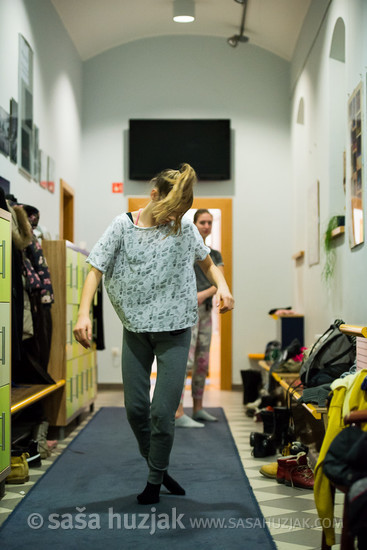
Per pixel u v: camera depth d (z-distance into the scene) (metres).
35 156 5.82
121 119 8.57
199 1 7.52
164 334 2.89
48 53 6.50
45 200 6.28
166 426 2.88
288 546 2.48
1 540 2.54
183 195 2.82
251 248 8.49
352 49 4.39
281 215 8.51
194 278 2.99
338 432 2.30
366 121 3.92
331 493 2.27
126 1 7.37
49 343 4.71
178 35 8.63
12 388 4.28
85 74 8.60
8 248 3.26
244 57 8.60
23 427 4.20
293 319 7.11
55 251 4.82
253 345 8.41
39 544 2.49
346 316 4.64
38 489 3.32
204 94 8.59
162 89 8.59
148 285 2.89
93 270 2.90
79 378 5.36
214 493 3.24
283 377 5.02
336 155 5.49
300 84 7.46
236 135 8.56
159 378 2.89
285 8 7.11
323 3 5.82
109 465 3.90
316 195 6.20
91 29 7.83
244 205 8.52
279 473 3.48
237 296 8.47
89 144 8.55
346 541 1.86
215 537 2.56
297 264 7.82
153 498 3.02
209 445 4.55
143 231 2.92
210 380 9.48
